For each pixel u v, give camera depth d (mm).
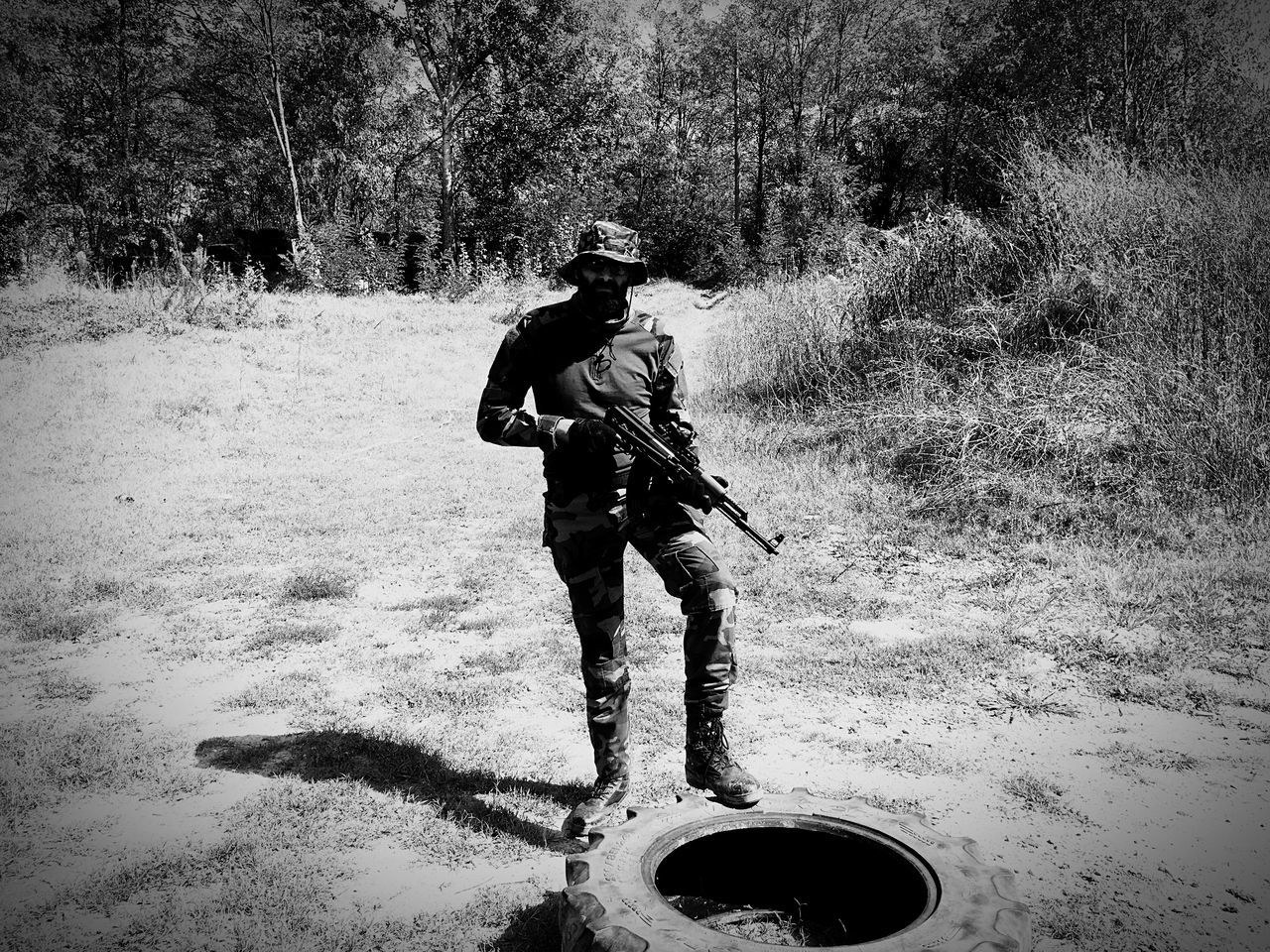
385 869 3182
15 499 9438
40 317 18734
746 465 10281
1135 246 10305
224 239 47969
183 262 23109
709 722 2926
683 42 64562
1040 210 11445
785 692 4789
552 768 3955
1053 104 33250
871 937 2449
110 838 3373
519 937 2783
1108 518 7664
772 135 63094
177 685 4941
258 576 6938
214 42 42250
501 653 5336
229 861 3191
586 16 46656
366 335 19906
